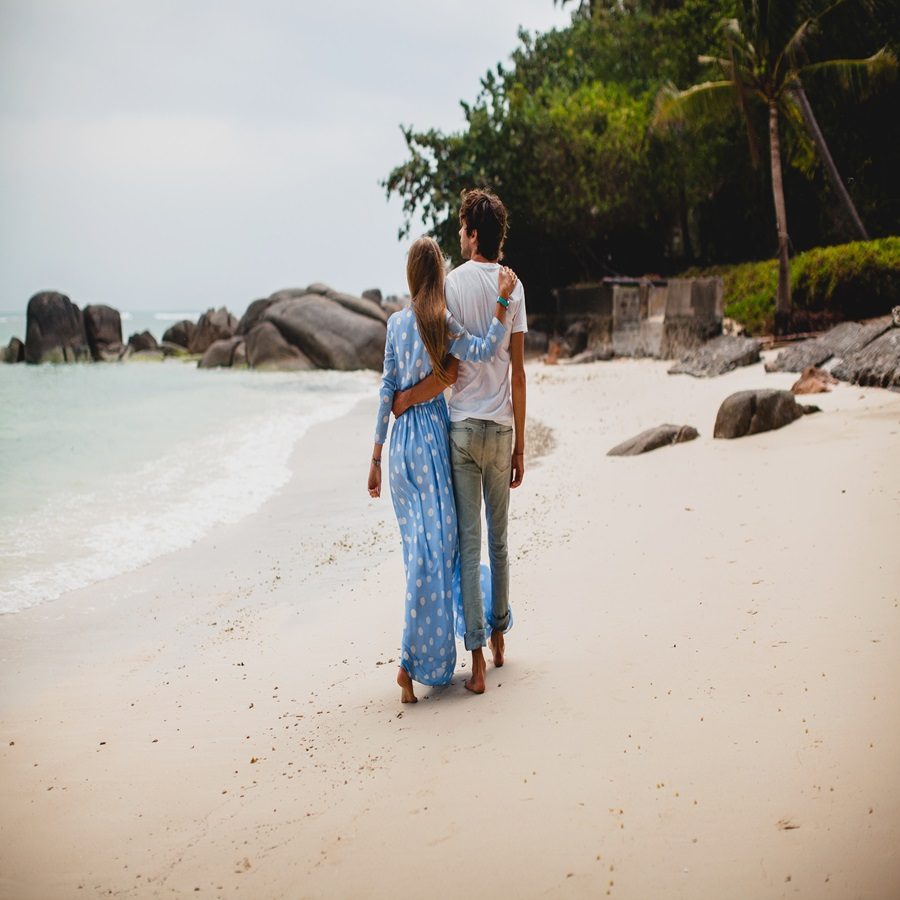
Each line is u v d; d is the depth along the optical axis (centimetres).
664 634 412
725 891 232
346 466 1132
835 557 480
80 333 3903
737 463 766
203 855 282
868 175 2341
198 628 550
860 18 2127
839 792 267
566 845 261
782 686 340
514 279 391
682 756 300
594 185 2806
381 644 479
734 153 2553
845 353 1334
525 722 344
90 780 346
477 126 2920
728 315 2152
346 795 309
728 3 2495
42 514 886
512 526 675
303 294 3647
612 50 3247
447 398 404
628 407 1384
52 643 536
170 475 1098
